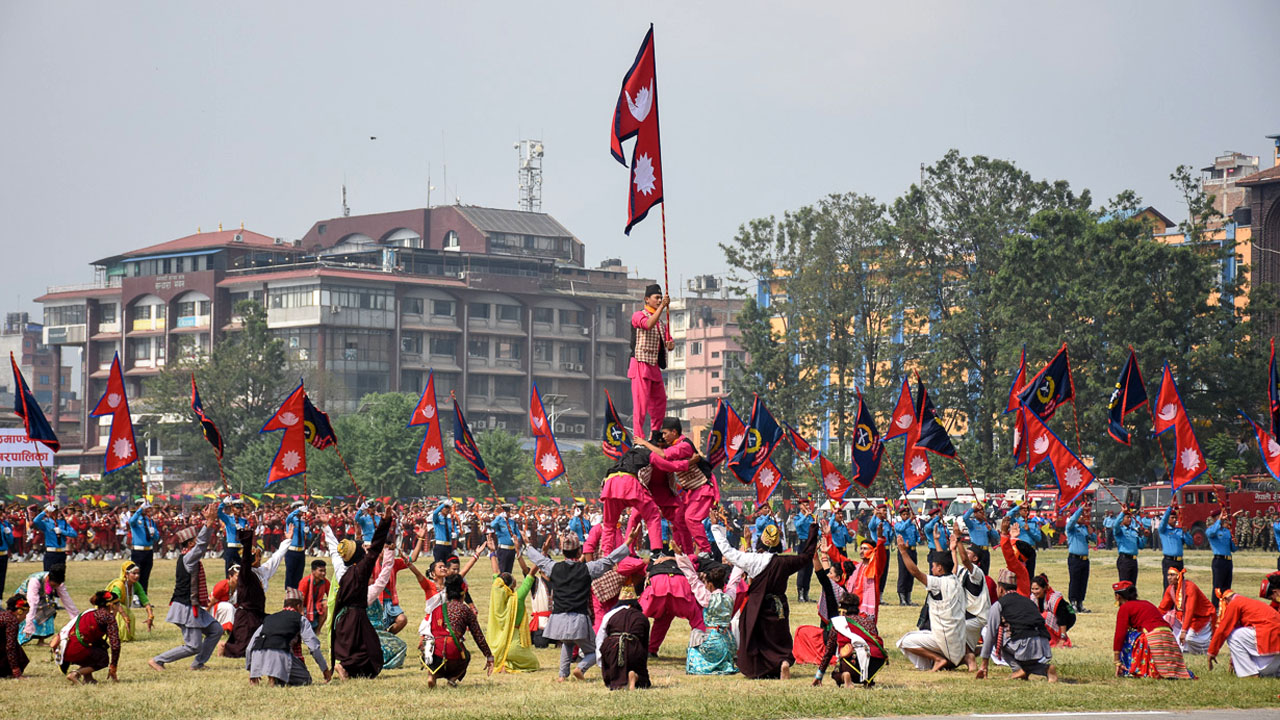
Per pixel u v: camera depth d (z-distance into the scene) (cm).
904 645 2627
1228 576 4194
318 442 3872
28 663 2741
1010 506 4431
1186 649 2877
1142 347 9862
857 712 2031
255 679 2402
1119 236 10494
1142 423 9881
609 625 2359
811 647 2759
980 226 11850
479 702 2147
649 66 3022
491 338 19488
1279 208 12875
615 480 2764
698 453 2814
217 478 15625
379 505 5081
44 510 4341
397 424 14600
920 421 4450
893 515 5122
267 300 18425
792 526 8038
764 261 12494
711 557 2809
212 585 5019
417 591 4862
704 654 2573
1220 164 16125
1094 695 2212
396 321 18450
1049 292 10644
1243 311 10612
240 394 15662
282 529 7200
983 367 11625
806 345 12412
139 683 2433
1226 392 10138
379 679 2486
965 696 2186
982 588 2614
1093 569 6438
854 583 3300
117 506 7956
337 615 2505
